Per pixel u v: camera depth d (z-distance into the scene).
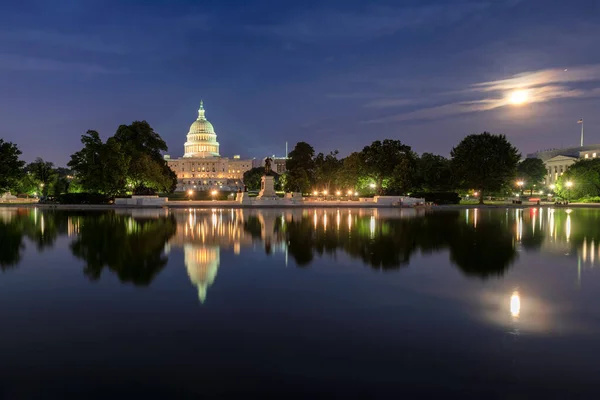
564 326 12.41
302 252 24.81
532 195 152.62
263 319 12.96
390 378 9.38
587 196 100.25
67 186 119.06
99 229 37.59
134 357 10.36
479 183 95.56
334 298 15.16
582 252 25.14
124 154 91.50
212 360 10.20
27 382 9.24
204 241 29.47
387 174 102.75
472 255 23.97
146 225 41.69
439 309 13.93
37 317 13.14
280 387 9.01
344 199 107.44
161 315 13.30
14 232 35.22
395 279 18.06
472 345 11.05
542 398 8.62
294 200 89.44
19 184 105.56
